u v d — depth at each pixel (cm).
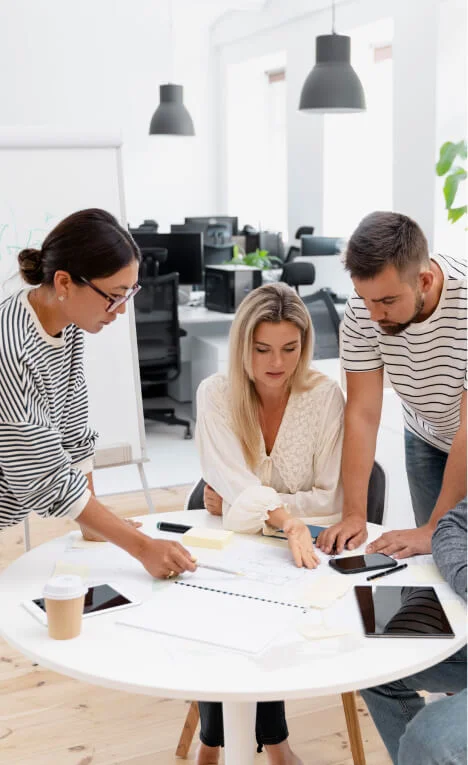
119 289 171
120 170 343
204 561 183
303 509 207
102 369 346
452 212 595
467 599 157
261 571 178
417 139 695
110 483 468
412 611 158
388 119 827
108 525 175
